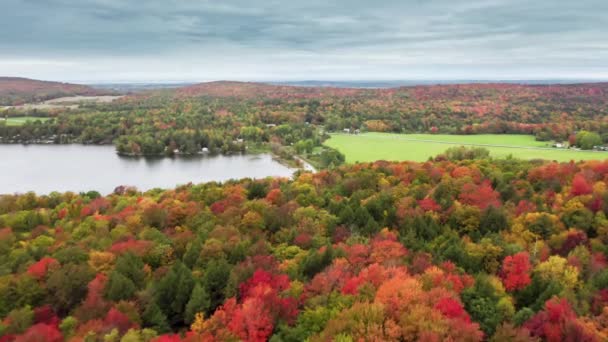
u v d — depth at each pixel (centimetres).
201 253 6506
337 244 6938
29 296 5612
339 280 5462
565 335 4300
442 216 7950
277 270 5944
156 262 6812
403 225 7544
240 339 4547
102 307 5256
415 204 8481
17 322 5050
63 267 6059
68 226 8750
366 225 7631
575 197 8138
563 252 6619
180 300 5516
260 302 4828
